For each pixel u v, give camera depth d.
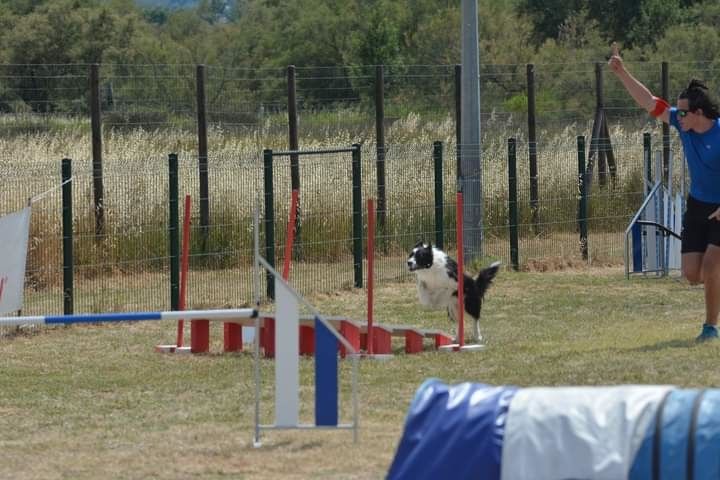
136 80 43.66
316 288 18.23
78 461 8.45
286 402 8.72
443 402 6.65
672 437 6.06
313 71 50.94
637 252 19.92
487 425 6.42
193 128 34.50
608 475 6.05
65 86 42.34
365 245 20.70
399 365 11.86
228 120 38.34
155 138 27.23
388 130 30.36
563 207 23.41
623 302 16.78
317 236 20.42
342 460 8.18
